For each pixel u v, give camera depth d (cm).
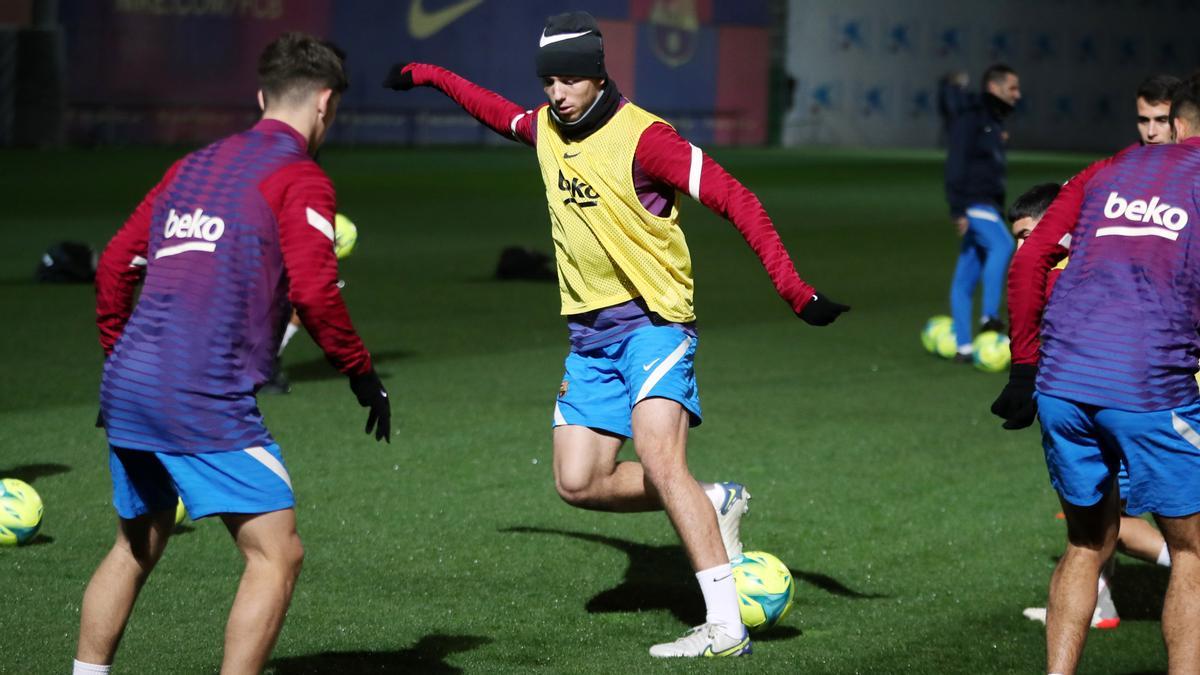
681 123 11588
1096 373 1018
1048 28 13300
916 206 6531
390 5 10306
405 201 6291
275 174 930
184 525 1525
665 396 1162
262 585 929
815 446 1992
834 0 12312
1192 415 1017
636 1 11181
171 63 9469
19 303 3259
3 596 1280
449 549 1482
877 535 1578
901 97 12762
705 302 3500
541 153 1192
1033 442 2050
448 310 3288
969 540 1567
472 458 1872
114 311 990
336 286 927
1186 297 1022
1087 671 1213
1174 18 13912
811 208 6378
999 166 2712
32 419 2047
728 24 11731
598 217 1156
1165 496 1023
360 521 1573
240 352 926
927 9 12750
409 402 2225
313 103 975
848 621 1294
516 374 2492
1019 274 1084
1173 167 1043
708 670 1145
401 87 1362
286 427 2028
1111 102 13712
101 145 9294
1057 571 1082
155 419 916
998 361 2608
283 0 9838
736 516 1264
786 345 2878
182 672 1110
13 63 8962
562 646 1202
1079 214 1073
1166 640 1032
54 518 1546
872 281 3991
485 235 5012
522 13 10706
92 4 9200
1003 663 1194
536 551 1484
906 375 2569
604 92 1145
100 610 977
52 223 4994
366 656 1167
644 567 1442
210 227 924
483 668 1143
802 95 12331
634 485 1245
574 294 1205
